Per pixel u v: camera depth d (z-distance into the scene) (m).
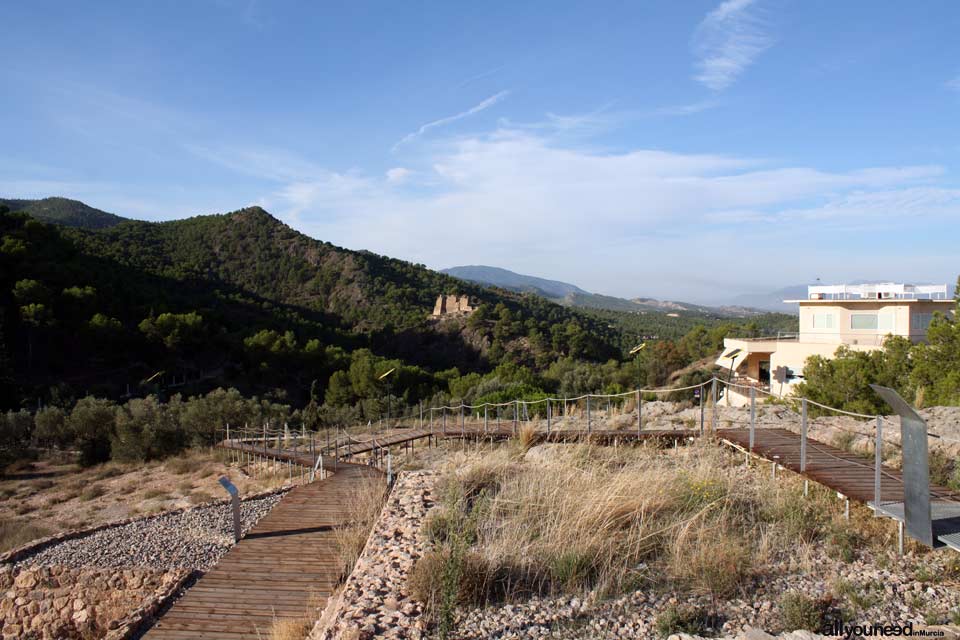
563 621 4.18
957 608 4.04
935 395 14.34
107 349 42.66
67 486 19.31
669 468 8.25
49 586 9.80
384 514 7.02
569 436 11.77
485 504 6.63
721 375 30.92
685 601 4.39
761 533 5.59
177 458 22.22
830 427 11.28
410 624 4.18
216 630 5.45
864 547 5.25
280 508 9.22
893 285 26.28
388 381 40.41
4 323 37.88
